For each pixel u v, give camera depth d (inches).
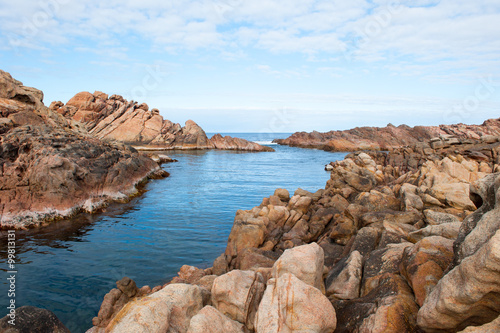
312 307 202.1
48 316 229.3
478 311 160.7
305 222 569.6
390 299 213.8
